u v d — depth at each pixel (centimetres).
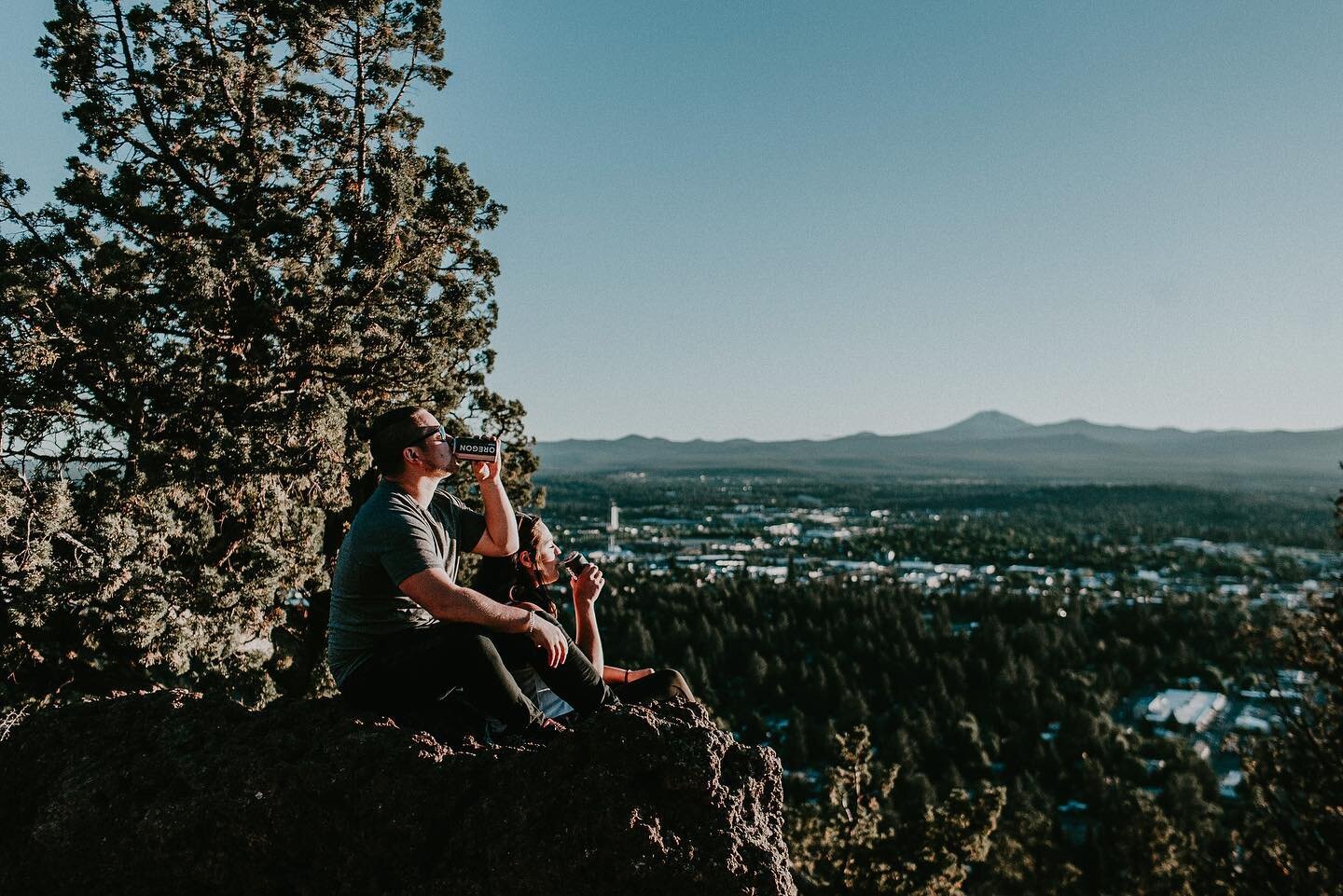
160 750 341
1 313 1132
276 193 1472
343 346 1355
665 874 264
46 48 1360
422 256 1505
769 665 7612
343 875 300
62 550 1153
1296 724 1497
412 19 1474
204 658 1193
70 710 367
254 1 1452
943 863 2042
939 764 6066
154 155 1454
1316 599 1616
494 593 407
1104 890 4000
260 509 1277
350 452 1351
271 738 331
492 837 282
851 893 2070
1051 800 5200
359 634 347
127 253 1250
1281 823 1445
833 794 2211
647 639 7344
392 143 1503
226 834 310
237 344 1352
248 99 1469
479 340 1554
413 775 304
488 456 382
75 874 326
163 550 1201
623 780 276
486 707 337
